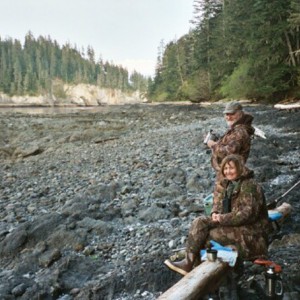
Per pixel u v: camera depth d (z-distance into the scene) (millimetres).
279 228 4957
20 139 18453
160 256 4832
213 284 3506
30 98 123750
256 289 3775
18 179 10336
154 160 11188
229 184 3930
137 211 6785
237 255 3723
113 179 9375
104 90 150750
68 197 8039
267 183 7863
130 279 4375
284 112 20609
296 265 4254
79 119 28688
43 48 158375
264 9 28828
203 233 3926
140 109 39531
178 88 63562
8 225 6492
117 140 16609
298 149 11102
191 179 8188
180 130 18047
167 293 3277
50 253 5133
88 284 4449
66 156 13555
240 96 34719
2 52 135750
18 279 4641
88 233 5754
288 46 29156
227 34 42406
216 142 5438
